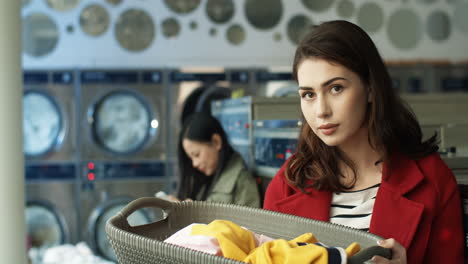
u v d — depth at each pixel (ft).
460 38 16.99
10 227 7.01
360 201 3.60
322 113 3.06
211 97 15.31
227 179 7.48
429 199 3.48
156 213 14.58
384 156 3.44
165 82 15.17
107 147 15.03
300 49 3.13
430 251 3.52
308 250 2.22
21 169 7.14
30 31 14.88
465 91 16.78
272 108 8.25
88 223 14.80
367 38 3.20
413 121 3.77
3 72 6.91
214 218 3.24
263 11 15.88
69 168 14.84
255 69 15.66
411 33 16.74
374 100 3.29
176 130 15.23
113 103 15.01
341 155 3.63
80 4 15.06
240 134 8.96
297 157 3.76
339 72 3.00
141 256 2.46
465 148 6.26
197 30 15.57
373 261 2.22
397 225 3.41
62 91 14.78
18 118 7.08
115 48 15.21
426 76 16.61
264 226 3.07
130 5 15.25
